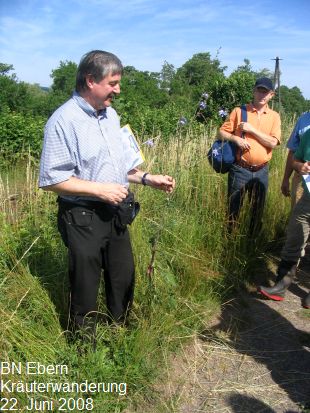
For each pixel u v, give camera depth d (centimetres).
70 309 279
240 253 427
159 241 390
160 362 296
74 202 256
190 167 497
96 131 251
